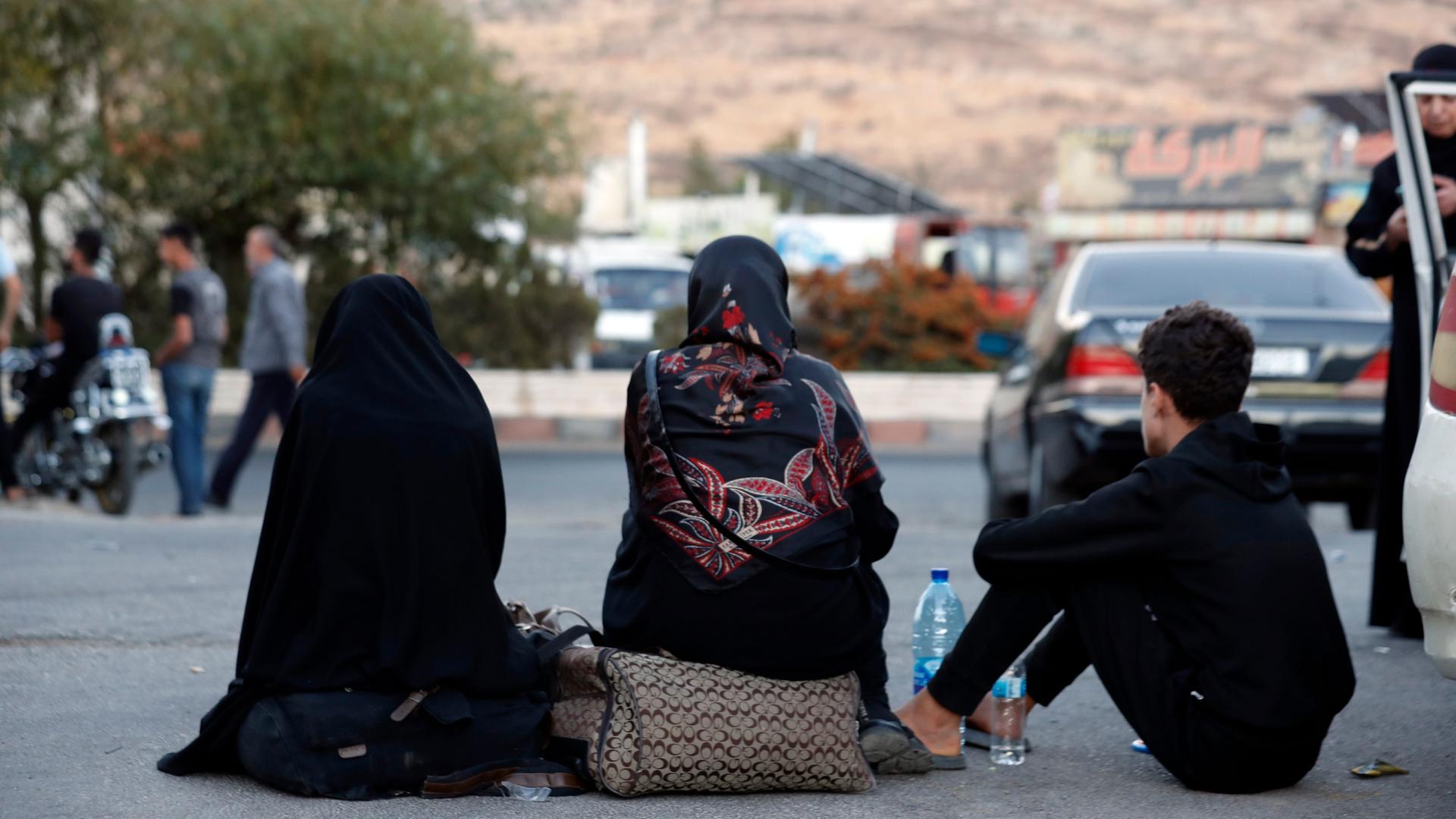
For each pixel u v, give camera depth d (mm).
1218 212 80500
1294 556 7289
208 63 34125
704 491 7188
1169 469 7340
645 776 7055
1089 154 83312
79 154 33125
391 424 7215
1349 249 11141
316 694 7113
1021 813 7094
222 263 36188
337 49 34469
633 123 92938
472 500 7379
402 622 7133
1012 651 7703
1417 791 7516
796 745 7180
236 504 22062
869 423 34312
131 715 8633
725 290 7531
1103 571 7488
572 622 8734
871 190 93438
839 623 7238
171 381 19734
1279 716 7133
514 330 36188
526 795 7152
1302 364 15844
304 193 36188
